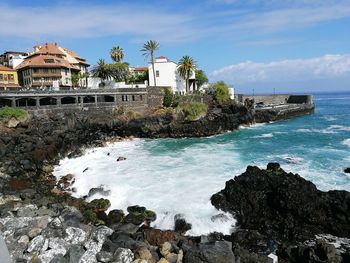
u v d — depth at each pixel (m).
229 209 24.50
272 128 66.38
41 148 42.81
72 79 89.06
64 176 34.41
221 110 68.06
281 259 18.97
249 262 17.47
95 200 26.80
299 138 52.25
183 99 71.75
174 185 29.22
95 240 19.00
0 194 28.91
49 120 51.88
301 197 22.89
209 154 41.38
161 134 58.66
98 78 80.94
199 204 25.48
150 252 17.70
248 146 46.38
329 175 30.50
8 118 46.59
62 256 16.95
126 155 43.06
